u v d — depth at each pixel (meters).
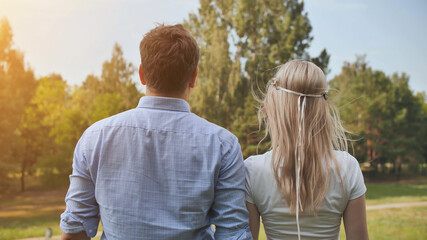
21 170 25.59
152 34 1.24
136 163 1.18
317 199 1.33
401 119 33.19
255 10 26.42
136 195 1.16
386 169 33.97
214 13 26.83
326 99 1.43
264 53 26.05
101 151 1.20
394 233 12.99
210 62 24.78
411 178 34.19
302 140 1.36
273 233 1.42
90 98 27.16
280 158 1.38
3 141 23.16
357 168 1.38
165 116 1.23
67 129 25.53
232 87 24.42
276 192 1.39
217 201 1.23
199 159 1.20
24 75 26.56
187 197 1.17
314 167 1.34
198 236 1.20
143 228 1.15
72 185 1.23
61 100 27.33
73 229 1.21
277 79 1.46
